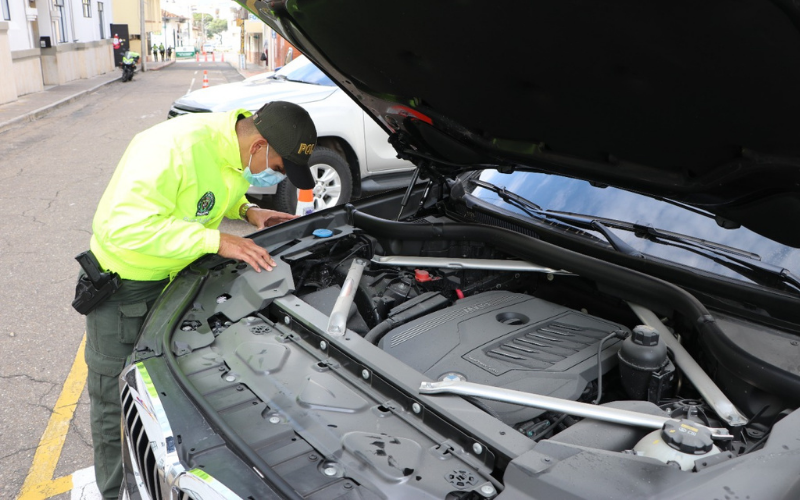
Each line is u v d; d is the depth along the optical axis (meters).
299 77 6.38
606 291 2.30
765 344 1.83
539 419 1.73
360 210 2.98
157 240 2.14
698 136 1.73
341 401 1.71
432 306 2.29
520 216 2.77
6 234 5.62
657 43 1.42
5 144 9.68
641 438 1.54
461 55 1.92
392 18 1.85
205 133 2.30
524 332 2.06
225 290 2.27
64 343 3.87
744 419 1.65
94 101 15.73
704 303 2.08
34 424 3.13
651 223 2.40
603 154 2.13
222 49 89.56
